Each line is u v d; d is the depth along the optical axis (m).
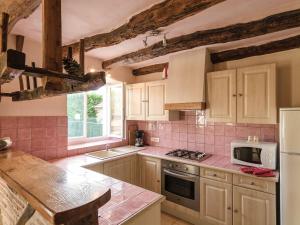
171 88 2.90
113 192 1.58
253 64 2.55
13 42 2.22
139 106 3.43
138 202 1.41
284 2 1.59
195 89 2.66
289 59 2.32
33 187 0.82
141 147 3.51
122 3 1.59
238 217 2.22
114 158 2.81
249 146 2.33
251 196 2.14
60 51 0.93
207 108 2.62
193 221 2.64
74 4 1.60
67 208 0.63
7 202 1.40
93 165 2.52
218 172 2.36
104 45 2.18
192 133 3.15
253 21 1.87
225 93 2.47
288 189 1.91
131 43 2.48
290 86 2.32
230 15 1.79
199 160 2.61
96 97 3.71
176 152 3.03
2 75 0.70
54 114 2.63
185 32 2.16
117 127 3.77
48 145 2.57
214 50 2.72
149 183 3.06
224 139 2.83
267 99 2.19
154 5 1.60
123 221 1.18
